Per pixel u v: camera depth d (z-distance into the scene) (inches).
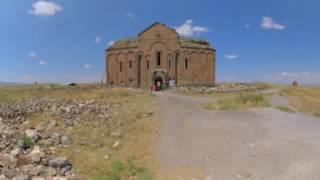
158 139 826.2
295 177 551.5
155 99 1617.9
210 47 3314.5
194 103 1491.1
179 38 3152.1
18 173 550.6
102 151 735.7
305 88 2827.3
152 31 3127.5
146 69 3142.2
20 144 700.0
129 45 3218.5
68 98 1585.9
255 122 982.4
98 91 1857.8
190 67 3132.4
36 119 1091.3
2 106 1311.5
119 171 611.5
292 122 1014.4
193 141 791.7
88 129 937.5
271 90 2415.1
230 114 1141.7
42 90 1862.7
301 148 705.6
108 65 3351.4
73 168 610.9
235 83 2928.2
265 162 625.9
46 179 537.0
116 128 949.8
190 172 602.5
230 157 663.8
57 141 761.0
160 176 594.9
